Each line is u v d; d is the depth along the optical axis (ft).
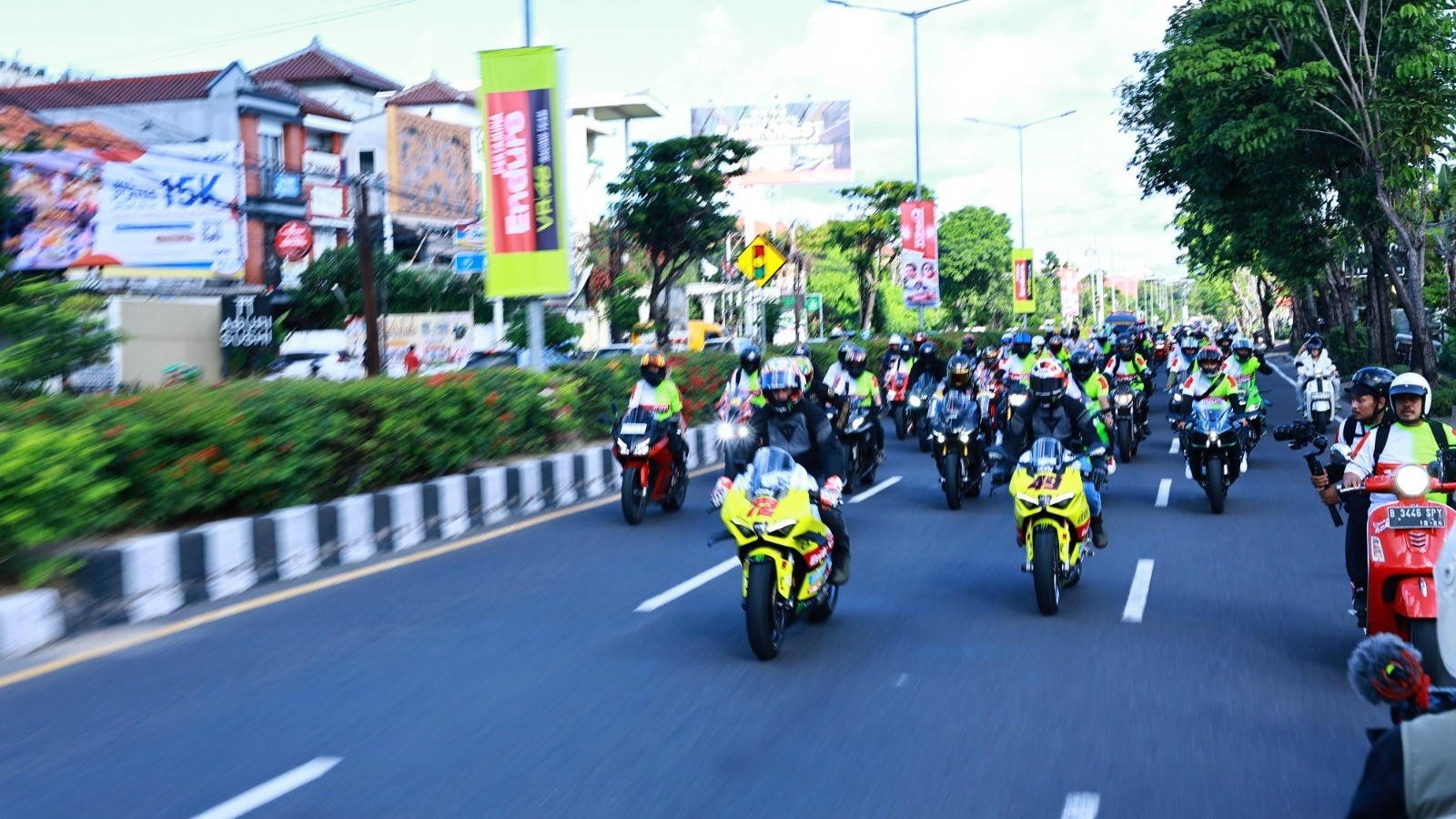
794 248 230.89
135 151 112.47
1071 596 32.42
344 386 43.47
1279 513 46.91
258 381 41.32
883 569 36.70
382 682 24.50
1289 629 28.40
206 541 33.73
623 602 32.07
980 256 300.40
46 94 142.61
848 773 18.94
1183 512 47.42
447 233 161.79
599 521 47.52
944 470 49.98
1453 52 89.97
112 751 20.39
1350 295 155.33
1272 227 115.55
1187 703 22.48
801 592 26.89
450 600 32.76
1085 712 22.03
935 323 302.45
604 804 17.74
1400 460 23.61
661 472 47.88
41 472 28.27
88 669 25.95
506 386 52.80
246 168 123.85
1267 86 96.17
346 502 40.01
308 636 28.71
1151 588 33.35
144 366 104.37
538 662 25.95
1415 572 21.79
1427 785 7.69
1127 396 64.80
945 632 28.48
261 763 19.67
